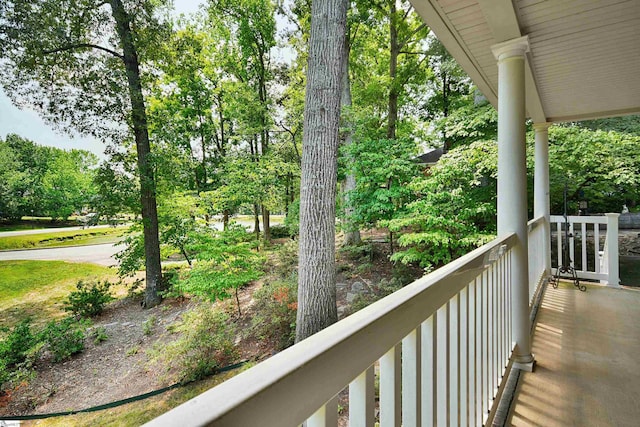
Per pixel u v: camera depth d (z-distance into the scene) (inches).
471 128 271.1
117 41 310.0
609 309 126.1
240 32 481.1
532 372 82.1
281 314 217.9
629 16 80.2
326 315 178.9
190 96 498.0
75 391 193.5
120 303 331.6
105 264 408.5
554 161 225.9
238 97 459.2
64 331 244.4
